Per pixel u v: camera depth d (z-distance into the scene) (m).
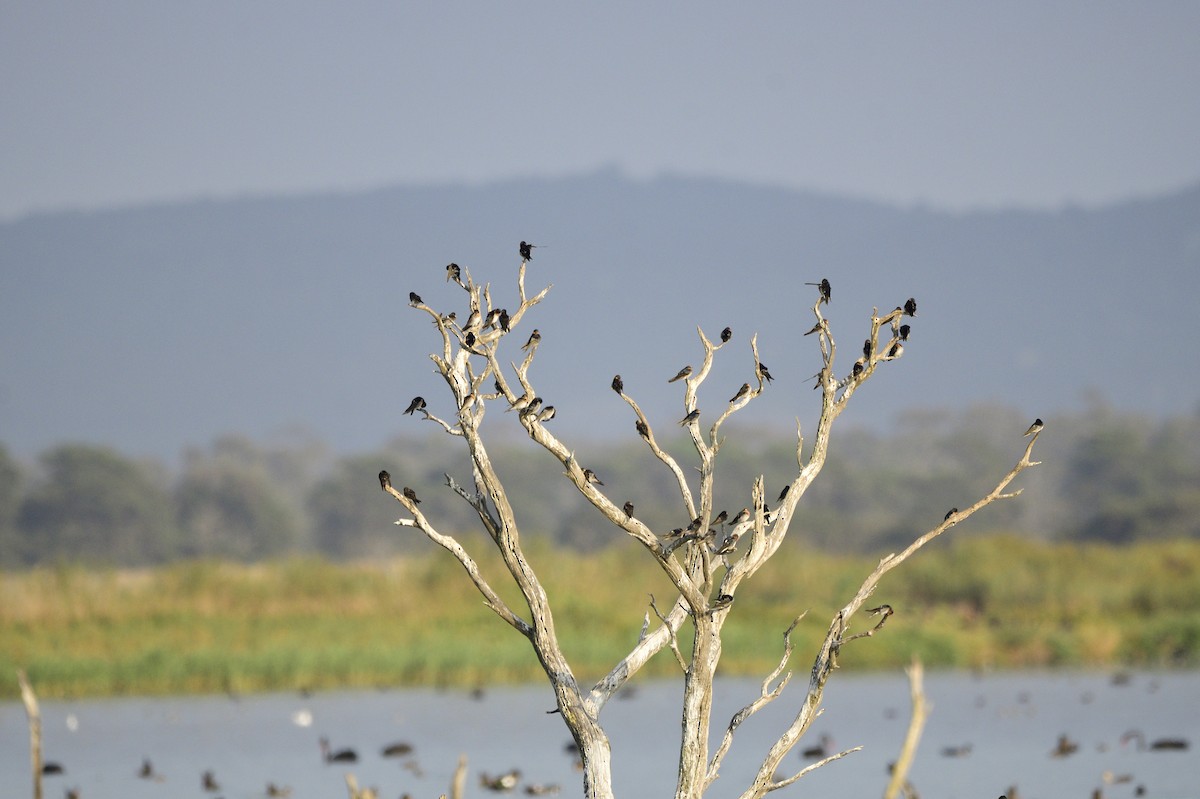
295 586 34.56
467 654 27.56
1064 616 33.34
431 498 95.62
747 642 28.75
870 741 19.73
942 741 19.62
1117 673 27.38
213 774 17.67
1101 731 20.33
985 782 16.52
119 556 95.81
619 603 32.38
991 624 32.91
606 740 8.21
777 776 17.02
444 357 8.33
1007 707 22.86
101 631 29.86
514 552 8.38
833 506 92.00
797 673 27.28
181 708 23.70
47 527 94.88
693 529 7.91
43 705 24.28
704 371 8.47
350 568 36.91
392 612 32.06
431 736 20.69
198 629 29.98
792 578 36.62
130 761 18.59
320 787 16.73
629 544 38.22
